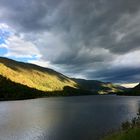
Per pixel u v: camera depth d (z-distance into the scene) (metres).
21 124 62.38
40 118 76.62
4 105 154.50
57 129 53.16
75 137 43.62
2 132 50.62
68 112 98.38
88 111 101.62
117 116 77.44
